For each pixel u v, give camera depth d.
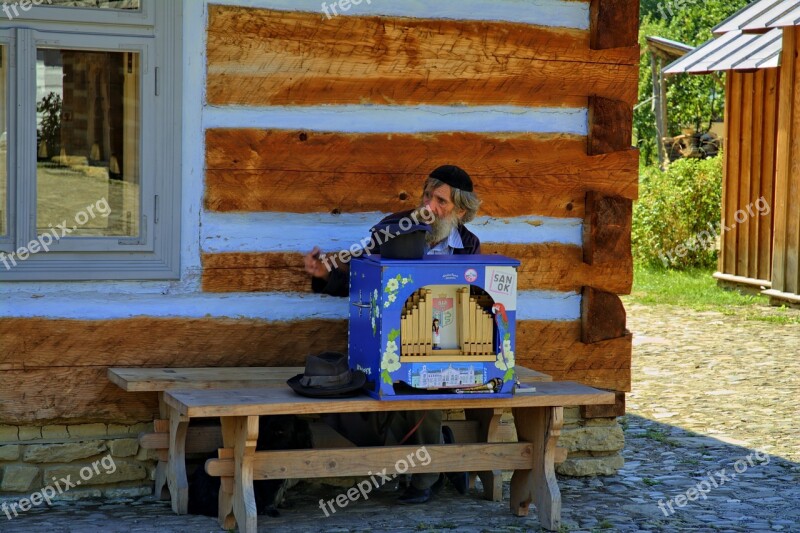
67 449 5.28
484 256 4.97
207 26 5.28
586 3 5.90
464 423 5.61
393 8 5.56
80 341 5.21
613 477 6.11
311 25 5.43
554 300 5.98
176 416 4.98
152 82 5.23
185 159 5.31
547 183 5.90
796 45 12.36
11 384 5.12
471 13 5.70
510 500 5.34
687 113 25.08
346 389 4.72
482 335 4.82
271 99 5.40
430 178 5.29
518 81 5.80
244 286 5.43
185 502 5.04
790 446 6.91
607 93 5.95
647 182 17.05
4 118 5.09
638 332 11.45
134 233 5.29
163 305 5.32
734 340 10.97
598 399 5.04
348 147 5.54
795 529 5.09
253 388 4.95
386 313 4.66
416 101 5.64
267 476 4.75
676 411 7.98
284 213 5.48
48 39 5.10
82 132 5.21
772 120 13.38
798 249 12.69
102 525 4.84
